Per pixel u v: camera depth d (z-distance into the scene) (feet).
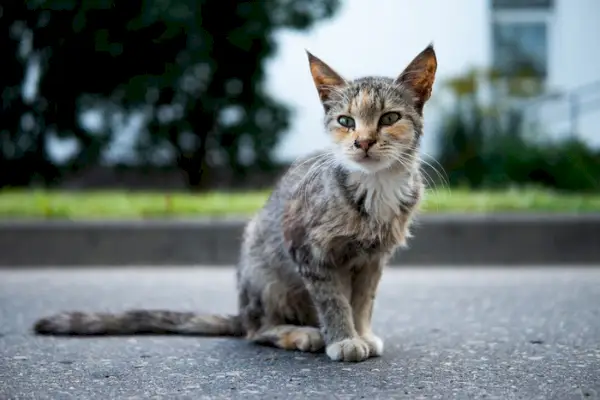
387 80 3.41
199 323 3.58
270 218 3.44
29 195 7.57
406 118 3.31
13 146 9.44
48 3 8.46
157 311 3.63
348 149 3.19
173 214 6.13
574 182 8.74
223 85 9.34
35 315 4.07
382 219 3.20
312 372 2.93
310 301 3.48
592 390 2.67
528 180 8.91
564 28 11.25
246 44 8.98
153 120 9.40
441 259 5.60
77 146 9.50
